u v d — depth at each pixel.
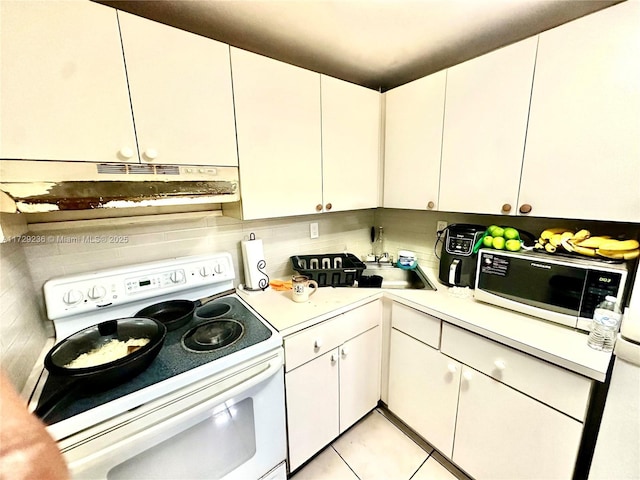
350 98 1.54
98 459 0.72
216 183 1.12
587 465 1.15
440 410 1.37
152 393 0.80
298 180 1.39
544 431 1.00
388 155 1.71
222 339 1.06
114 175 0.91
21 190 0.77
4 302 0.79
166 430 0.81
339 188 1.58
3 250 0.83
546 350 0.95
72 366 0.83
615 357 0.78
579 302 1.04
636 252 0.97
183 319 1.15
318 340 1.29
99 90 0.86
